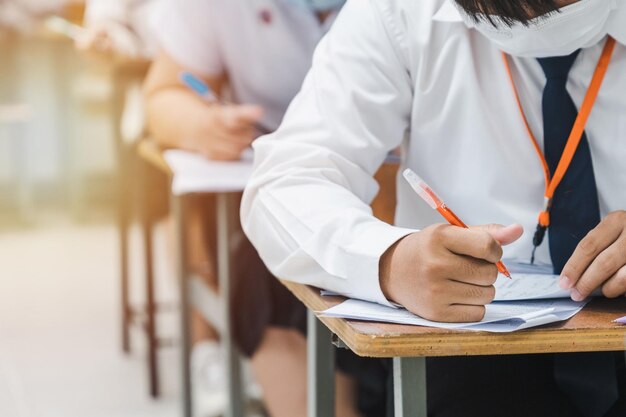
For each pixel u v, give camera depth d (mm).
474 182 1422
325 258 1251
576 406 1322
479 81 1401
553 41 1253
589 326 1073
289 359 2631
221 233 2506
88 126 6652
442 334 1046
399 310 1150
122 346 3910
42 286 4938
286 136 1466
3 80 6504
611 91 1342
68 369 3744
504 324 1062
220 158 2510
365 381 2082
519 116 1385
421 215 1481
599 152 1361
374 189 1494
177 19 2822
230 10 2752
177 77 2836
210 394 3225
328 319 1162
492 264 1101
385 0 1440
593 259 1177
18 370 3727
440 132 1435
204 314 2783
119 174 3713
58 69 6582
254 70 2791
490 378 1389
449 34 1408
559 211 1336
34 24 6387
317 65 1503
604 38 1336
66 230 6281
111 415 3281
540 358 1417
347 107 1438
